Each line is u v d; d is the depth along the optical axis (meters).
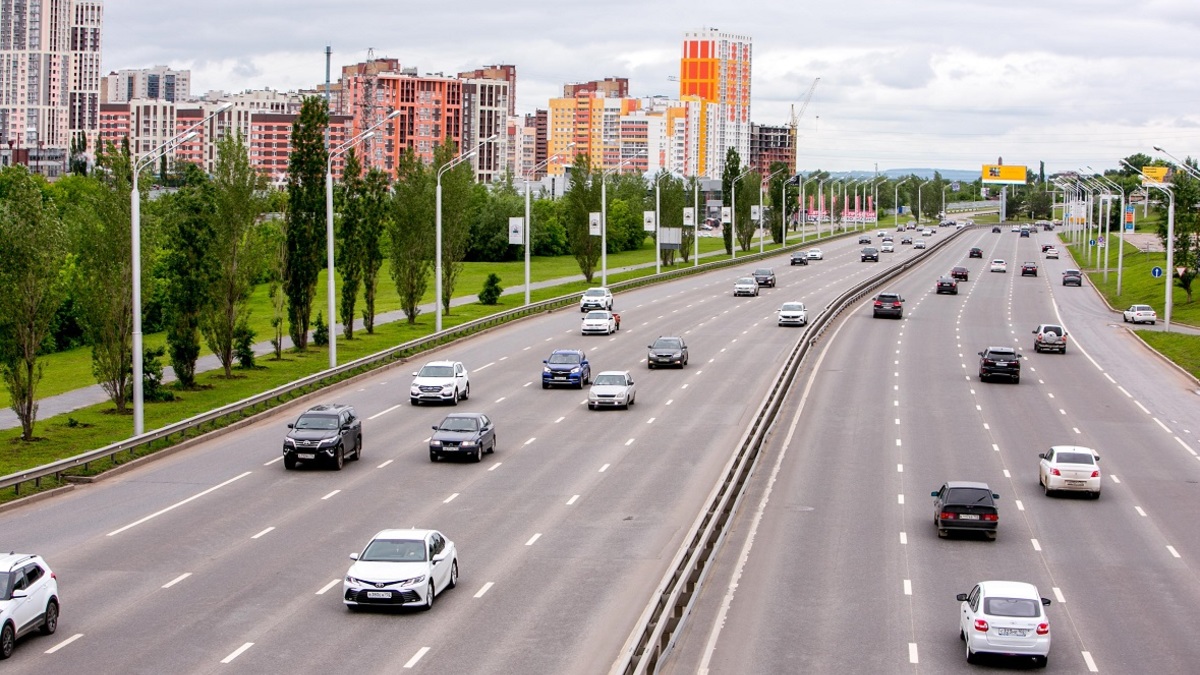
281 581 35.56
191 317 71.94
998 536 42.84
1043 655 29.16
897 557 39.81
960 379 78.69
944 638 31.77
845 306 117.88
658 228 149.25
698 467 52.12
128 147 63.53
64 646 29.72
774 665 29.55
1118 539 42.69
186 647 29.67
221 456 54.41
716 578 37.34
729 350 89.50
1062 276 162.88
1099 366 86.00
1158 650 31.08
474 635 30.92
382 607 33.28
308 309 88.06
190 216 71.62
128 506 45.03
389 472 51.06
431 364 69.06
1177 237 123.69
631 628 31.62
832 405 68.62
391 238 104.44
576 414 64.88
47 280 56.94
